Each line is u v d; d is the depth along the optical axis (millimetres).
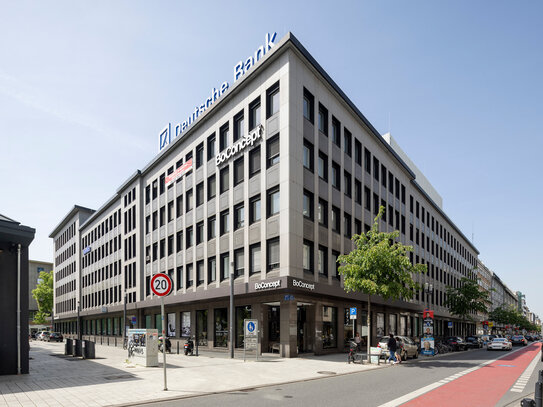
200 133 35156
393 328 40844
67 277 74438
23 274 17188
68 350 28375
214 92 34188
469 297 53094
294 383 14695
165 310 39000
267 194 26594
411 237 48406
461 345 40062
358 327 33062
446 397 11836
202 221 33969
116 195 52406
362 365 21000
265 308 26969
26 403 10969
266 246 26188
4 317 16719
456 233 75250
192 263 34812
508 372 18438
